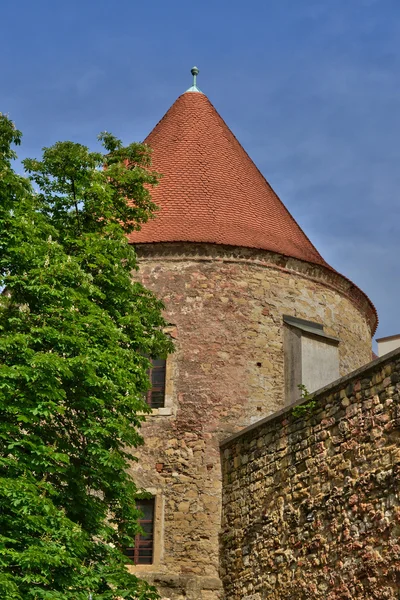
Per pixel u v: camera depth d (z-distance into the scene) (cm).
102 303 1634
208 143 2506
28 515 1267
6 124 1680
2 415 1366
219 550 1955
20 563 1216
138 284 1708
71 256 1555
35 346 1437
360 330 2448
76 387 1477
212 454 2053
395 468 1425
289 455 1739
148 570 1975
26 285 1452
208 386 2123
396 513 1402
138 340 1648
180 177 2400
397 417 1448
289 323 2220
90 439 1505
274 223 2402
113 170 1802
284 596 1653
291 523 1680
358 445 1529
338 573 1507
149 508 2050
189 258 2220
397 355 1473
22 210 1554
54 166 1728
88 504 1450
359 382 1559
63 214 1731
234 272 2225
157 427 2097
